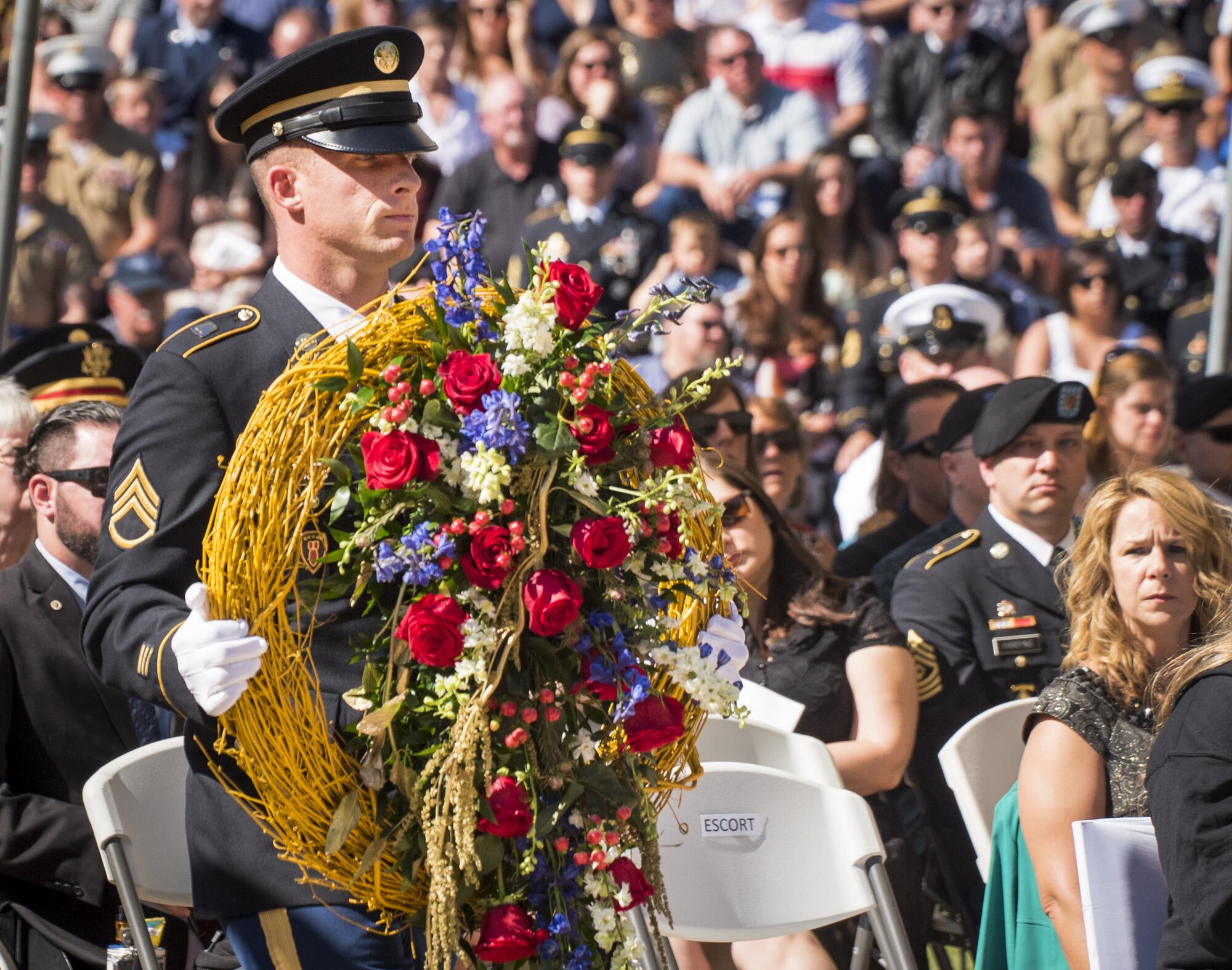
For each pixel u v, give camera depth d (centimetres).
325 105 741
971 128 2636
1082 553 962
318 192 746
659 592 709
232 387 739
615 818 689
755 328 2330
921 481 1622
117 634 692
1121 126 2800
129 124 2842
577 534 660
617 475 700
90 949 983
